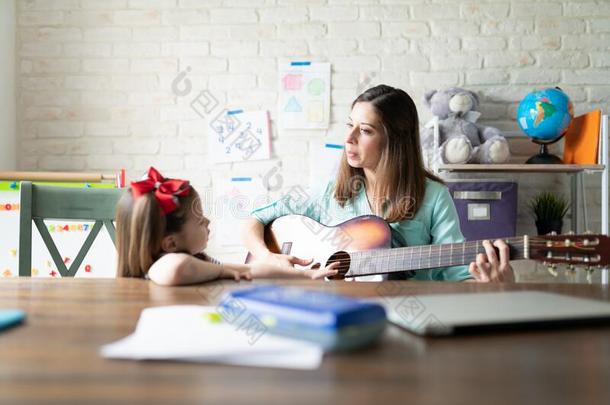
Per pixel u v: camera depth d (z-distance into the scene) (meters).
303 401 0.33
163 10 2.68
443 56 2.65
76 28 2.68
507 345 0.46
